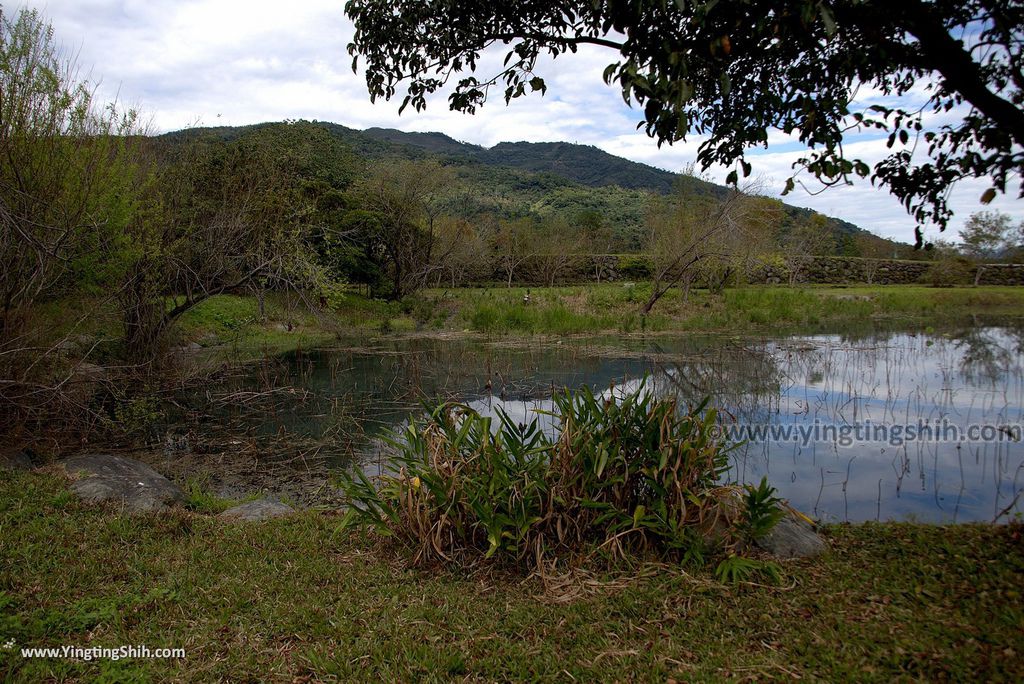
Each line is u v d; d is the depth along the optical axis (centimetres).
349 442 748
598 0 278
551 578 359
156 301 1045
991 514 518
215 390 1088
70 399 714
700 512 385
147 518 442
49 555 370
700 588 342
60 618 305
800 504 538
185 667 276
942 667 263
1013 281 3297
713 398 968
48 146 692
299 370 1288
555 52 397
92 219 733
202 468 677
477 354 1442
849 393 1002
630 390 1022
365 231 2209
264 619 315
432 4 376
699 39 284
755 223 2312
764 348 1485
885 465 646
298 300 1819
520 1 379
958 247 3431
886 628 298
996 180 311
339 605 328
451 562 383
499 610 328
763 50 301
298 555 396
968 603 317
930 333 1767
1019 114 283
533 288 2955
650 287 2519
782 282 3117
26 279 672
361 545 417
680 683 263
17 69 662
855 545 414
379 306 2167
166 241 1091
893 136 352
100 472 546
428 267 2434
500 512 385
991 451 690
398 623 313
